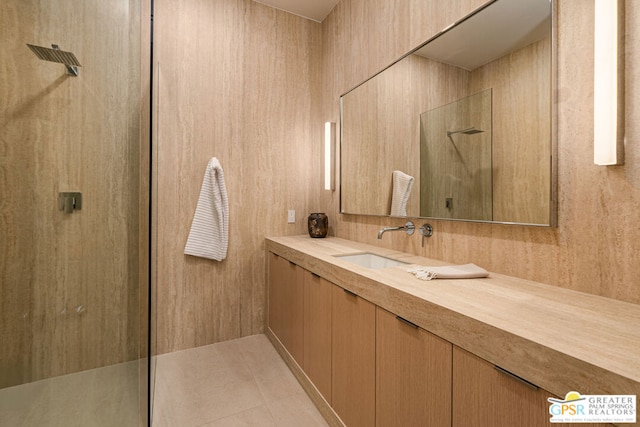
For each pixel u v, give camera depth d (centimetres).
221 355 222
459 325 82
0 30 126
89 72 139
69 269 133
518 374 68
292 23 265
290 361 203
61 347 129
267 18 254
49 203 130
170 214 224
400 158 180
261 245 256
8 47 126
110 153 144
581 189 100
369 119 207
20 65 128
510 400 71
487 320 77
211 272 238
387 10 191
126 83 146
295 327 196
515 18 119
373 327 119
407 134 174
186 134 227
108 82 143
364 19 214
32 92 129
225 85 239
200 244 227
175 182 225
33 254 125
